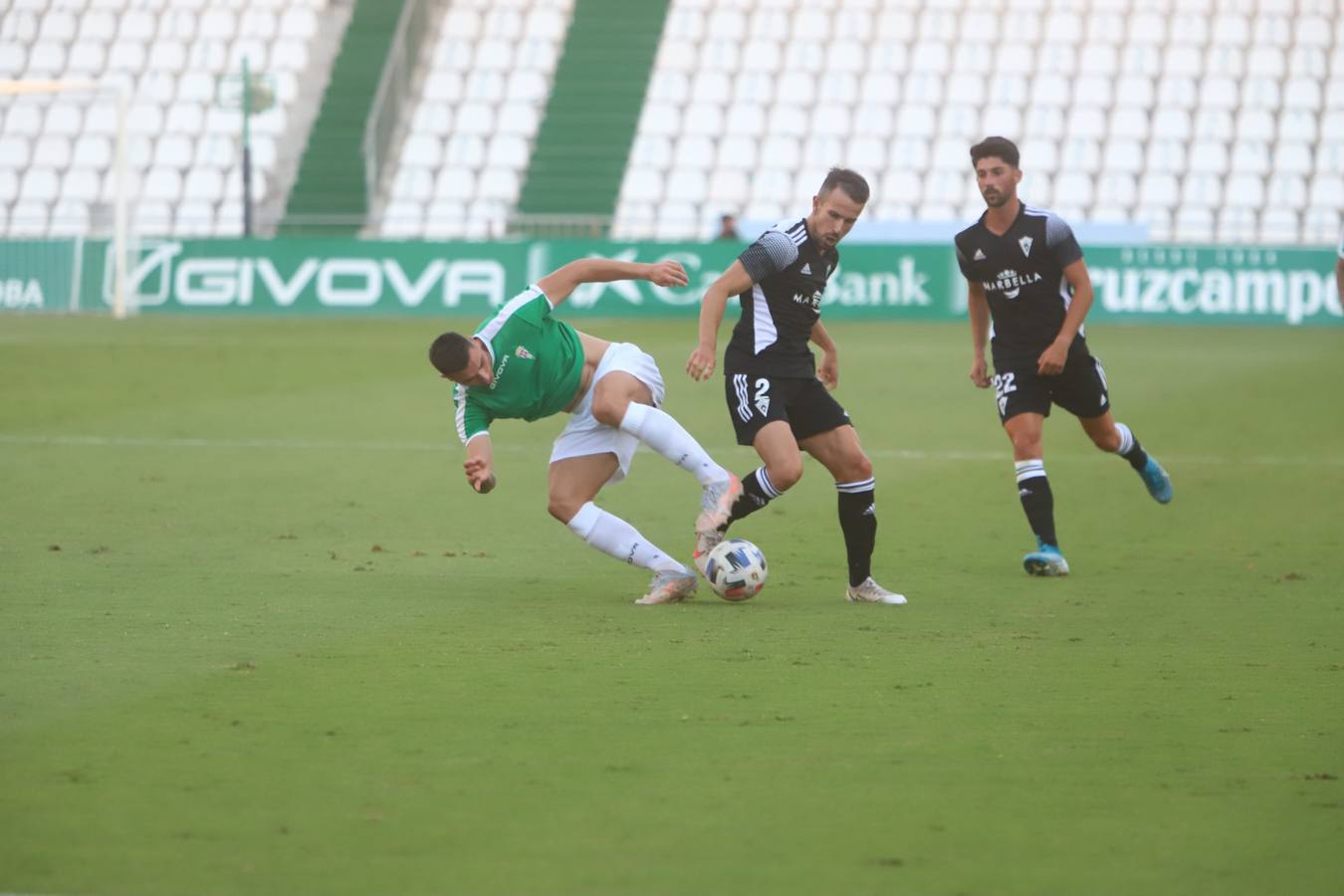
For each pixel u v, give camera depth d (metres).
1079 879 11.70
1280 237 95.94
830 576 25.47
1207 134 101.12
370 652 19.12
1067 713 16.52
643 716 16.20
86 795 13.41
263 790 13.59
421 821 12.84
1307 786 13.95
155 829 12.58
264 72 108.81
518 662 18.64
